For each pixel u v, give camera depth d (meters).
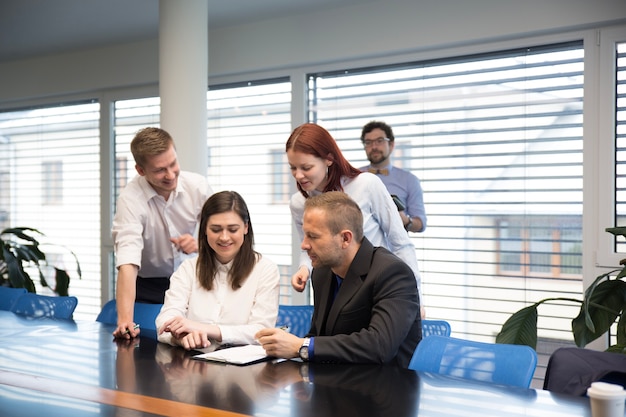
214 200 2.57
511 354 1.89
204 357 2.11
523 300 4.23
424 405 1.56
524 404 1.56
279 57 5.00
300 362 2.03
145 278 3.33
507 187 4.27
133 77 5.75
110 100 6.02
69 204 6.40
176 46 4.36
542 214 4.15
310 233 2.11
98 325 2.85
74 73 6.09
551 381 1.87
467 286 4.43
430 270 4.57
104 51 5.91
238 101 5.41
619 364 1.81
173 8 4.36
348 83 4.90
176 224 3.15
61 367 2.02
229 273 2.63
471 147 4.40
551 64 4.12
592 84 3.93
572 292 4.05
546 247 4.14
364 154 4.83
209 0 4.55
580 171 4.02
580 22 3.87
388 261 2.12
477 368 1.93
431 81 4.56
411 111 4.63
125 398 1.66
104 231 6.09
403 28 4.48
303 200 2.84
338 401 1.60
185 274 2.70
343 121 4.93
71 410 1.57
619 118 3.89
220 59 5.27
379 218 2.81
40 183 6.59
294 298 5.13
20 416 1.53
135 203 2.95
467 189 4.42
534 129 4.18
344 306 2.15
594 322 3.04
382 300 2.08
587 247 3.95
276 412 1.51
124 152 6.02
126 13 4.91
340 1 4.60
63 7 4.75
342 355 2.00
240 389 1.72
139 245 2.89
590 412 1.50
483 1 4.19
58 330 2.72
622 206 3.89
